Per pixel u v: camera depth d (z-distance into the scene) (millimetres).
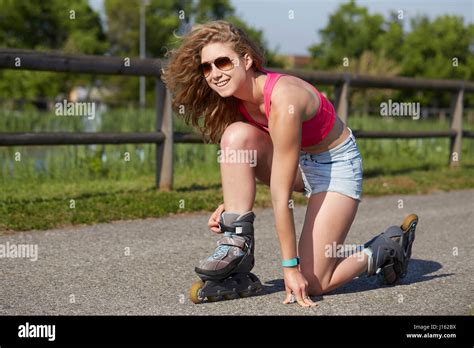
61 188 9617
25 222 7215
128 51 79000
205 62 4680
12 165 10734
